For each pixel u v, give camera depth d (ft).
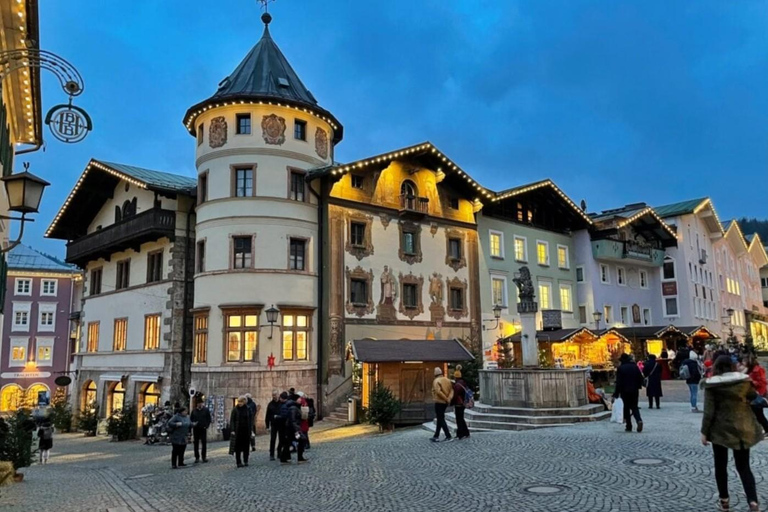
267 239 91.71
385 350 85.15
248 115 94.94
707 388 23.84
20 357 184.44
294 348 91.40
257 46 104.22
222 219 92.38
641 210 148.56
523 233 130.72
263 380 87.45
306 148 97.86
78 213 129.29
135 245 112.88
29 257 193.77
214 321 90.58
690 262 167.84
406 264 106.73
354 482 36.68
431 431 60.49
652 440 43.06
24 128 58.65
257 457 55.36
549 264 134.92
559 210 139.23
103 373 117.39
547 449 42.45
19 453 48.08
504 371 61.00
